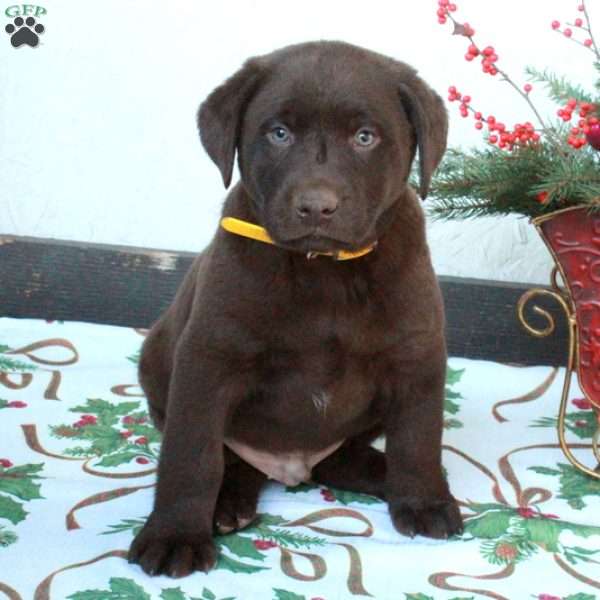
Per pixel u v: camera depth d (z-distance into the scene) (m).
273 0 1.59
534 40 1.58
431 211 1.28
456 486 1.18
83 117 1.63
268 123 1.03
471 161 1.24
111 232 1.67
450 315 1.58
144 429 1.27
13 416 1.28
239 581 1.02
